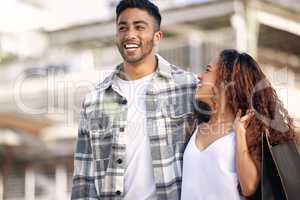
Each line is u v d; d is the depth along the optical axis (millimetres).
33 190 14352
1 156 13938
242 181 3219
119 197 3752
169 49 12188
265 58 12531
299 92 11797
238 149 3246
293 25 11477
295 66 12922
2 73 13258
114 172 3775
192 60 11938
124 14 3900
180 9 11586
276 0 11125
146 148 3760
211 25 11797
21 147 13461
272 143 3240
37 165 14266
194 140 3523
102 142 3881
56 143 12789
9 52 13727
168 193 3666
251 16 10828
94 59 13133
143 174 3734
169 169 3709
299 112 11492
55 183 14266
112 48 13148
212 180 3326
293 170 3170
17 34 13844
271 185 3160
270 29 11820
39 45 13477
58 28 13414
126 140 3807
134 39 3867
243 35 10805
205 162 3369
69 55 13102
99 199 3840
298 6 11422
